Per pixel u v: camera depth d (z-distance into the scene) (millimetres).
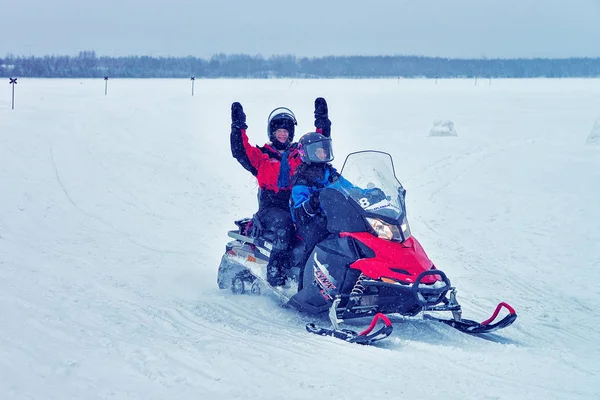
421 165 15430
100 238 9117
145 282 7055
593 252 8602
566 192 12273
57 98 30156
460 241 9281
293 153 6457
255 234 6418
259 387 4023
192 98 31797
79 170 13312
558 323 5926
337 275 5418
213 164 14484
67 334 5082
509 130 22109
